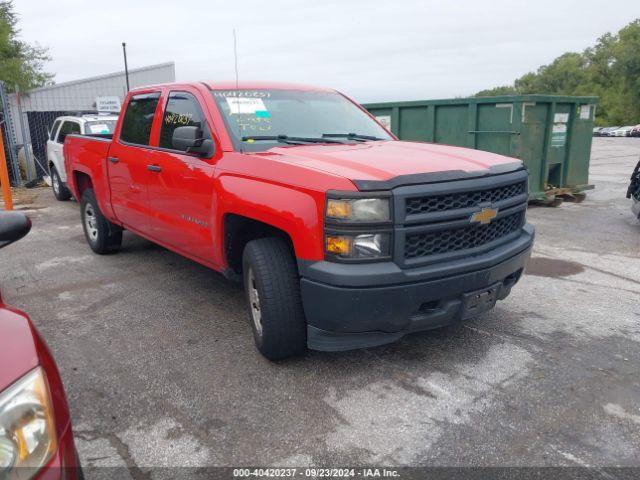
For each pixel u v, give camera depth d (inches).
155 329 172.9
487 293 136.8
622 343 157.2
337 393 132.0
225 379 139.7
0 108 529.0
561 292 201.0
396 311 123.6
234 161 152.8
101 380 140.4
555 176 389.4
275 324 137.1
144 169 198.8
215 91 175.9
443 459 107.1
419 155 147.1
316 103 192.5
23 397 64.4
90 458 108.9
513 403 126.2
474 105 363.9
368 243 120.7
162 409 126.4
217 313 185.8
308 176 128.4
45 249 279.7
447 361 147.1
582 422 118.5
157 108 199.5
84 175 265.7
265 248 138.7
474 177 132.9
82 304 196.7
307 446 111.8
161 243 205.0
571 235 293.9
